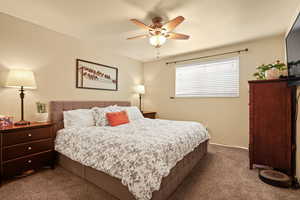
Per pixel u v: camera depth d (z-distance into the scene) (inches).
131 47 132.6
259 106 82.7
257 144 83.6
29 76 82.1
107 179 61.5
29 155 75.5
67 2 71.1
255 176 77.8
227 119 129.8
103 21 88.9
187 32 101.7
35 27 93.0
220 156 105.3
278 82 77.9
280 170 79.4
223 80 132.1
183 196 61.6
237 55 124.6
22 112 82.0
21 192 63.0
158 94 171.5
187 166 78.0
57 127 96.4
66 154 78.7
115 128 89.1
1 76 81.0
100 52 132.8
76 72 115.0
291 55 75.5
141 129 85.7
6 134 67.9
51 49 100.6
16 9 77.2
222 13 79.4
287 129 75.8
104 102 130.3
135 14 81.0
